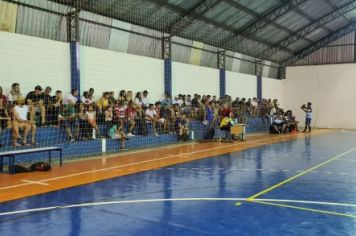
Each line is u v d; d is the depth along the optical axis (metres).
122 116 12.89
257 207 5.62
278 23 21.09
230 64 22.38
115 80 14.58
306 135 20.08
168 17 16.25
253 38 21.89
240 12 18.33
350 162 10.21
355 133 21.52
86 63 13.45
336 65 26.56
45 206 5.70
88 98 12.58
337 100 26.61
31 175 8.27
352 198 6.15
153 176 8.18
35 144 10.27
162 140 14.64
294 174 8.41
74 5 12.92
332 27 25.19
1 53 10.77
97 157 11.16
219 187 7.05
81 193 6.56
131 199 6.14
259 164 9.92
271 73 27.55
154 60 16.47
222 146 14.40
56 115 11.13
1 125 9.78
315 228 4.61
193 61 19.27
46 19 12.30
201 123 16.84
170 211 5.41
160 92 16.84
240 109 20.22
